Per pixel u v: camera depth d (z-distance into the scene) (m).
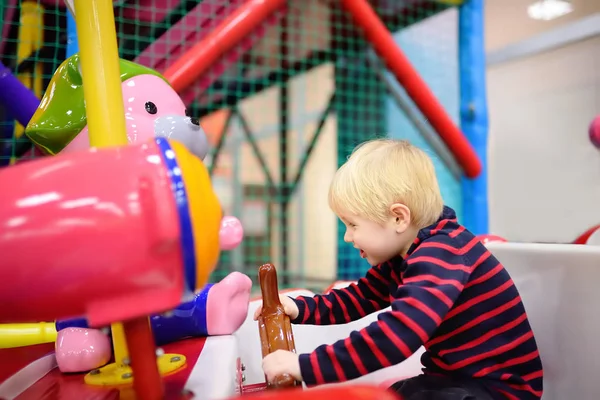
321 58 3.03
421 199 0.72
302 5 2.28
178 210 0.33
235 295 0.74
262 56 2.87
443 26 2.96
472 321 0.69
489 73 3.44
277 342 0.61
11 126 1.58
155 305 0.34
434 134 2.20
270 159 4.68
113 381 0.53
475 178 1.98
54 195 0.33
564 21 3.02
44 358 0.62
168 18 2.06
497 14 3.32
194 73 1.45
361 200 0.71
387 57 1.75
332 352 0.57
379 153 0.74
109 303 0.33
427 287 0.61
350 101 3.12
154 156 0.34
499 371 0.68
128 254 0.33
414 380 0.71
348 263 3.06
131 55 2.04
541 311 0.75
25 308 0.33
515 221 3.33
